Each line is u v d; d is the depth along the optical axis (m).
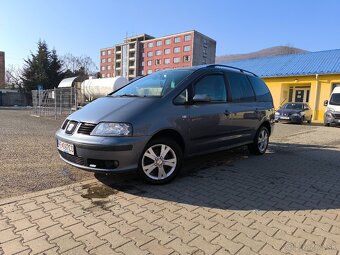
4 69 67.12
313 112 21.95
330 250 2.74
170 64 103.44
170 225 3.15
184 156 4.80
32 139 8.30
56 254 2.56
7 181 4.40
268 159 6.54
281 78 23.66
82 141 3.92
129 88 5.35
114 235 2.91
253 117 6.38
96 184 4.35
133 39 120.06
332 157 7.09
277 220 3.37
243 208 3.69
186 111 4.66
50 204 3.59
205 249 2.71
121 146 3.86
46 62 46.72
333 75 20.91
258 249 2.73
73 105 15.98
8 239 2.77
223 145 5.57
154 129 4.17
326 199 4.11
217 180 4.80
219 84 5.55
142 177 4.24
